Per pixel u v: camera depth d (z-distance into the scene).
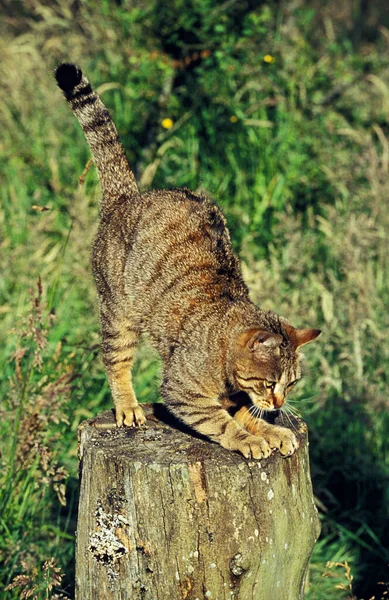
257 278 8.96
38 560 6.72
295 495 5.32
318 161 10.88
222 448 5.32
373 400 8.45
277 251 9.88
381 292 9.51
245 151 11.09
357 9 16.44
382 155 10.53
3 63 12.36
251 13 11.07
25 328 6.83
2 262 9.55
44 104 11.73
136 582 5.07
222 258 6.20
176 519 4.96
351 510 8.07
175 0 10.82
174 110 11.19
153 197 6.64
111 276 6.67
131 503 5.03
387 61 12.82
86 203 9.06
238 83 11.38
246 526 4.98
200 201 6.54
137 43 11.25
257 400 5.89
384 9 17.48
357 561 7.69
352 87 11.82
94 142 6.97
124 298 6.55
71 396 7.39
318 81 11.61
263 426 5.53
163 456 5.14
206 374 5.77
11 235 10.32
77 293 9.04
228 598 5.01
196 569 4.98
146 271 6.34
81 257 8.87
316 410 8.52
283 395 5.91
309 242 9.71
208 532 4.95
